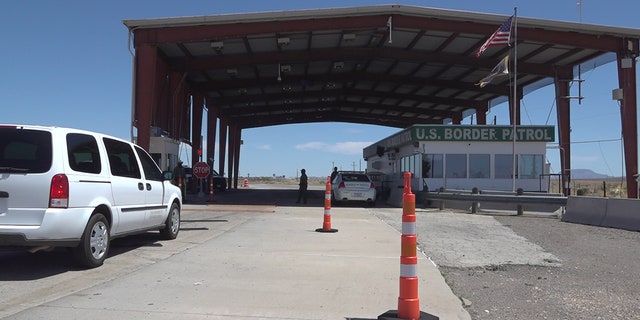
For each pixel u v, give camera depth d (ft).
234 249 31.48
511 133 78.43
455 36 83.05
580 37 77.46
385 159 105.70
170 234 34.99
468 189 78.18
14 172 22.58
